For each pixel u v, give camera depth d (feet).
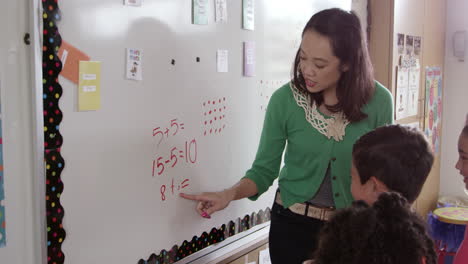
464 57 10.64
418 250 2.48
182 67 4.39
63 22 3.39
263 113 5.57
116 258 3.94
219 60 4.81
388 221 2.55
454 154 10.91
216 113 4.85
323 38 4.11
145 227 4.17
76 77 3.51
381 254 2.44
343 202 4.46
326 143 4.45
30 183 3.32
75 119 3.54
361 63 4.33
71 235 3.59
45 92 3.32
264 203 5.80
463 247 3.89
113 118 3.81
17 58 3.17
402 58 8.77
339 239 2.57
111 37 3.73
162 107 4.22
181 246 4.58
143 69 4.01
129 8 3.85
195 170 4.66
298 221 4.59
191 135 4.57
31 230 3.35
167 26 4.20
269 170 4.75
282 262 4.76
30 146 3.29
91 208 3.70
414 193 3.34
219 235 5.09
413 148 3.29
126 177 3.95
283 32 5.79
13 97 3.18
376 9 8.48
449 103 10.91
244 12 5.08
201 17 4.54
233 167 5.17
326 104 4.55
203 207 4.61
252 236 5.67
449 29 10.77
